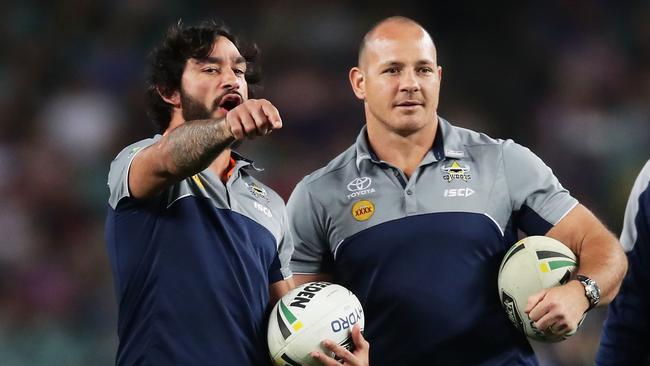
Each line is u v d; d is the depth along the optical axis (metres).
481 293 17.17
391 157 17.86
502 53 51.72
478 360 17.09
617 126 48.97
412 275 17.23
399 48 17.31
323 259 18.28
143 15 50.25
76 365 36.25
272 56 49.56
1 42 49.41
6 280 39.25
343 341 15.80
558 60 51.84
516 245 16.75
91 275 39.56
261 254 16.16
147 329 15.08
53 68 48.66
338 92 48.47
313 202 18.06
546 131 49.44
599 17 53.22
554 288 15.79
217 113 16.45
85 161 44.81
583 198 47.19
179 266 15.18
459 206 17.38
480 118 49.78
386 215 17.53
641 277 17.81
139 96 47.50
